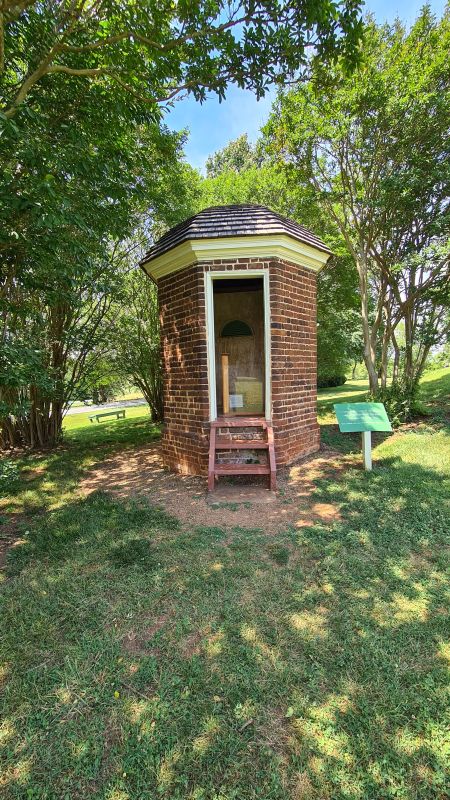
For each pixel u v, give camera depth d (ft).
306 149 23.76
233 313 21.83
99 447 25.26
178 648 6.82
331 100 20.70
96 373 28.89
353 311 39.58
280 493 14.25
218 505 13.44
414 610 7.55
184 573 9.12
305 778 4.74
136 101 14.06
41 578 9.23
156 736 5.30
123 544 10.70
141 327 30.66
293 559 9.57
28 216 9.88
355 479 14.84
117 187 14.25
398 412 23.06
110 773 4.89
